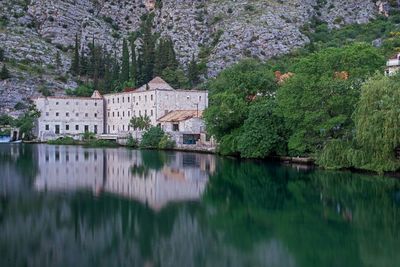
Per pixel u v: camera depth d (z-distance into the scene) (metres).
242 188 73.75
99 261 39.91
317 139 100.19
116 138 189.00
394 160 82.88
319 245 44.16
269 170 94.19
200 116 166.25
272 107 111.94
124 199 64.00
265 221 52.81
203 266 39.16
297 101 100.31
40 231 48.06
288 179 82.19
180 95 193.12
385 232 48.06
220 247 43.72
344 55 104.38
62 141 195.50
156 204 61.19
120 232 48.19
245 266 38.75
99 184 76.50
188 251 42.75
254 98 127.88
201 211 57.59
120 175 87.75
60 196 65.69
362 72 101.06
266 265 39.34
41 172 91.12
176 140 160.12
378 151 83.19
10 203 60.62
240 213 56.69
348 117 95.25
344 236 46.91
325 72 103.00
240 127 122.25
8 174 87.69
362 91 86.06
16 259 40.16
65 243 44.47
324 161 93.12
